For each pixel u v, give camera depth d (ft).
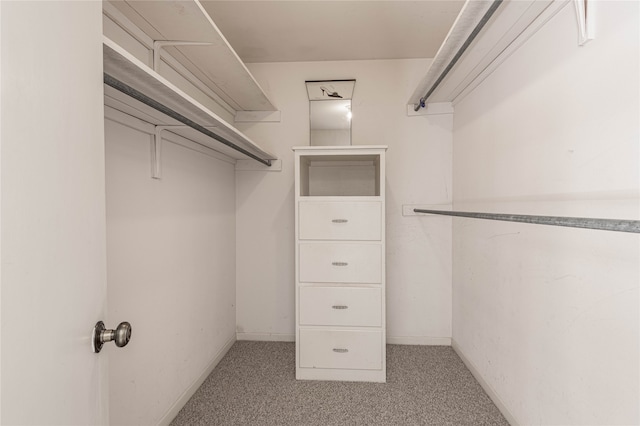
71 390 1.70
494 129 5.53
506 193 5.11
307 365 6.45
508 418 5.05
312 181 8.25
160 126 4.61
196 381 6.03
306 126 8.28
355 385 6.19
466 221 6.97
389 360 7.22
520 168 4.67
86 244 1.87
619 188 2.93
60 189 1.63
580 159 3.44
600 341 3.18
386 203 8.09
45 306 1.51
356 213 6.32
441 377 6.46
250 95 7.12
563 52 3.70
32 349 1.42
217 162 7.17
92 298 1.93
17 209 1.34
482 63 5.52
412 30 6.73
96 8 2.01
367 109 8.14
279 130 8.32
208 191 6.67
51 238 1.56
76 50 1.78
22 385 1.35
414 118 8.04
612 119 3.01
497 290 5.45
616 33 2.96
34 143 1.44
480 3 3.62
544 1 3.78
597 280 3.22
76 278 1.77
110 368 3.78
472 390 5.98
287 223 8.34
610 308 3.05
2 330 1.26
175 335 5.29
